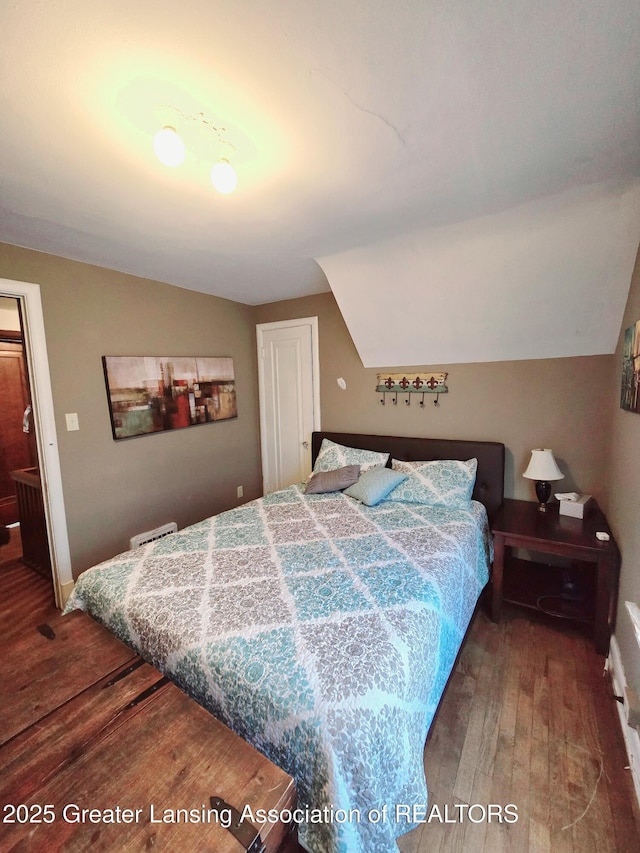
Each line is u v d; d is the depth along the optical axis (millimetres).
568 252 1990
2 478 3945
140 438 2895
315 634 1244
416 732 1131
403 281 2504
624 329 2004
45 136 1230
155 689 1108
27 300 2234
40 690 1103
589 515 2336
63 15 833
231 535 2098
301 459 3818
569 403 2508
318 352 3545
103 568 1746
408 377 3090
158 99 1085
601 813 1247
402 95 1088
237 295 3492
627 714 1435
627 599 1682
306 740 982
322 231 2066
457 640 1668
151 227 1963
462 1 816
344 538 2025
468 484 2561
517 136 1287
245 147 1326
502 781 1356
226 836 739
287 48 925
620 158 1425
